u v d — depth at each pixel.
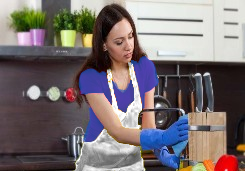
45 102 3.57
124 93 1.93
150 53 3.33
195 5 3.40
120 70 1.94
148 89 2.01
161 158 1.67
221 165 1.28
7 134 3.51
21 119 3.54
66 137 3.59
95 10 3.50
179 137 1.42
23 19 3.33
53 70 3.58
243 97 3.94
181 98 3.72
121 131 1.72
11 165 2.89
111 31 1.81
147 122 1.98
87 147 2.01
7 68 3.52
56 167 2.95
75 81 1.95
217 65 3.88
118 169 2.03
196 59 3.41
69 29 3.30
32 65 3.56
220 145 1.36
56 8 3.44
